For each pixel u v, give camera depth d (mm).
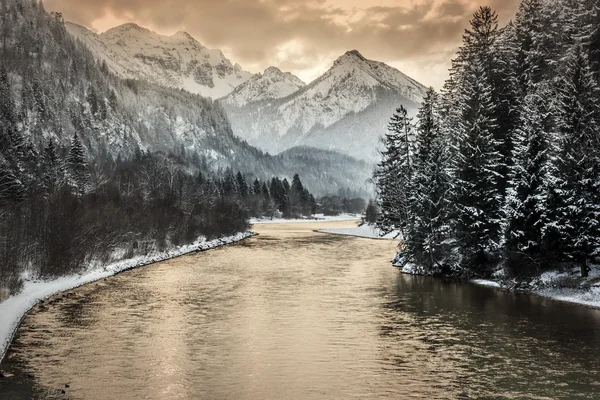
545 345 25781
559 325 29594
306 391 20109
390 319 31406
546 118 41844
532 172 40375
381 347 25672
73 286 42688
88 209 55906
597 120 40875
